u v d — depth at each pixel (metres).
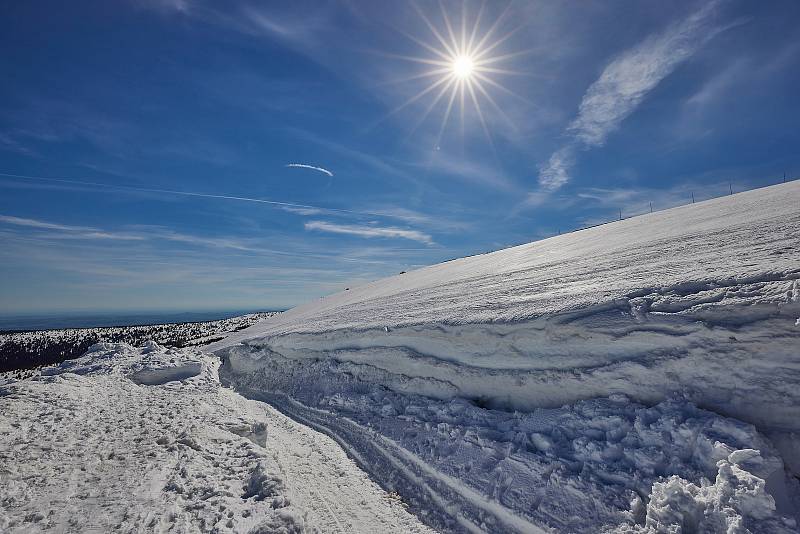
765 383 4.25
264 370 15.44
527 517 4.34
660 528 3.57
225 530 3.59
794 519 3.19
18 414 5.82
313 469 6.21
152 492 4.13
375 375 10.26
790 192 13.42
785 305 4.40
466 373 7.82
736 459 3.69
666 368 5.06
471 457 5.76
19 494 3.88
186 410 7.16
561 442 5.28
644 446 4.49
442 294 14.20
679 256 8.11
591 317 6.30
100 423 6.05
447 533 4.50
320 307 29.30
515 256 20.55
